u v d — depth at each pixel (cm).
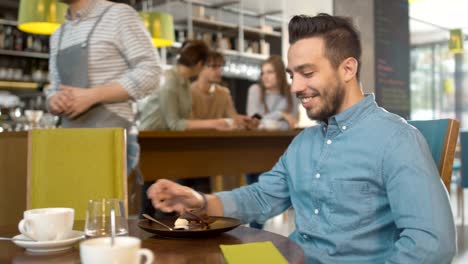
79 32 215
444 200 118
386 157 126
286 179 151
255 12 827
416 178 119
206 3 754
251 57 779
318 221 136
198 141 332
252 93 440
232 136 329
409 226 118
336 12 407
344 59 131
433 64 1058
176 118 333
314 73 131
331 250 131
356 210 129
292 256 98
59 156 173
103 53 211
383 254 128
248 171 357
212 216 134
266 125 376
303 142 146
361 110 133
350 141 132
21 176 228
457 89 1036
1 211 227
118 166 176
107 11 214
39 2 388
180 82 339
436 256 114
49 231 103
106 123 211
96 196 173
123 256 72
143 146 307
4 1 578
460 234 425
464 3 849
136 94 212
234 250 101
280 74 425
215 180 461
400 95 412
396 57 411
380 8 395
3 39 577
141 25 219
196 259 97
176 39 723
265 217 151
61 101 204
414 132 127
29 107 596
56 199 171
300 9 811
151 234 121
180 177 322
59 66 220
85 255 73
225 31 789
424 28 1023
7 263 96
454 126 141
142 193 309
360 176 129
